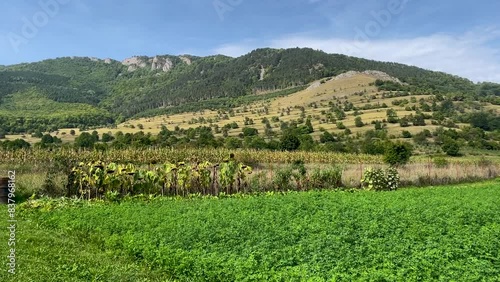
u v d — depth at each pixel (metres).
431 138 95.31
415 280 10.77
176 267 12.79
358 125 114.00
